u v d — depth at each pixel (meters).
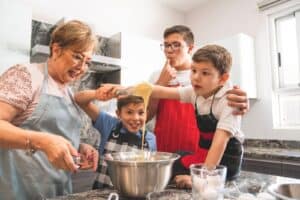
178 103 1.23
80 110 1.11
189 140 1.17
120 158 0.73
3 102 0.71
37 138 0.61
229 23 2.87
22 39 1.73
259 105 2.57
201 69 0.88
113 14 2.73
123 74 2.29
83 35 0.81
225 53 0.91
